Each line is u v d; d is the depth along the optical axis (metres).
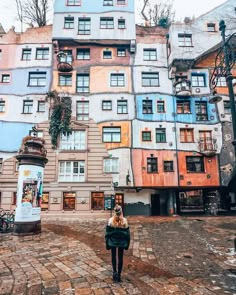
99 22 26.30
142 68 25.75
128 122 24.06
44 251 8.69
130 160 23.16
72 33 25.73
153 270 6.62
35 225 12.27
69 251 8.69
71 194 22.59
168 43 26.38
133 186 22.55
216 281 5.82
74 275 6.19
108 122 24.08
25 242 10.21
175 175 22.97
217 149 23.77
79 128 23.92
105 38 25.77
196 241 10.46
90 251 8.67
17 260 7.57
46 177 22.72
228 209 27.98
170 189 24.09
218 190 25.89
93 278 5.96
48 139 23.64
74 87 24.97
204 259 7.74
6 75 25.44
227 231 12.96
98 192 22.72
